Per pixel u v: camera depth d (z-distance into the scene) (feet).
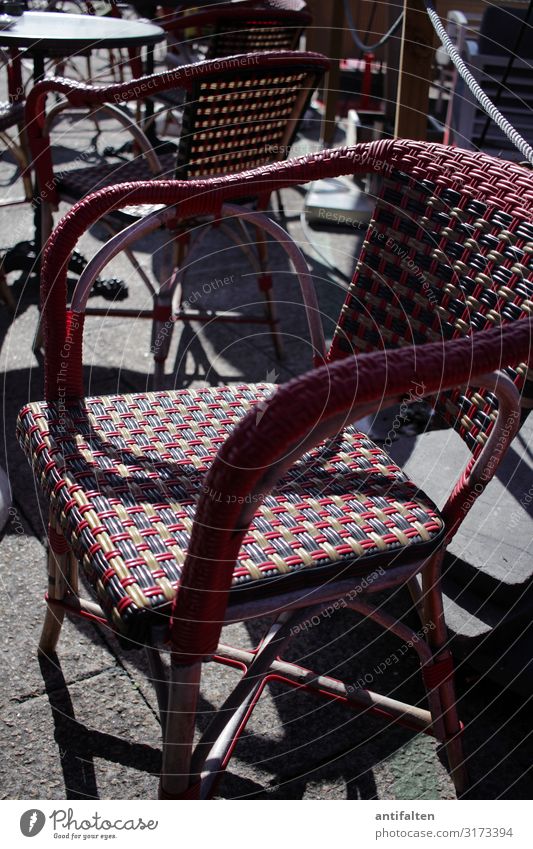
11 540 6.12
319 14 17.51
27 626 5.39
